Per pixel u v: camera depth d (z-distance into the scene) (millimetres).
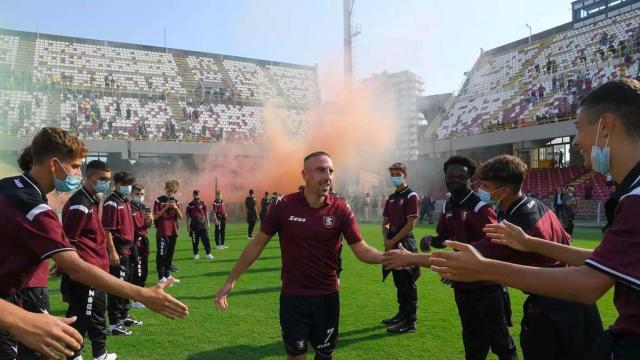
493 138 32250
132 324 5957
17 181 2584
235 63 44375
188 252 13945
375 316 6352
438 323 5973
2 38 36281
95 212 4758
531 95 33438
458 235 4156
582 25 35469
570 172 27875
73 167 2855
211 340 5320
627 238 1551
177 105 38062
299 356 3395
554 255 2355
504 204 3250
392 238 6000
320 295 3430
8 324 1744
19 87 33719
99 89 36344
